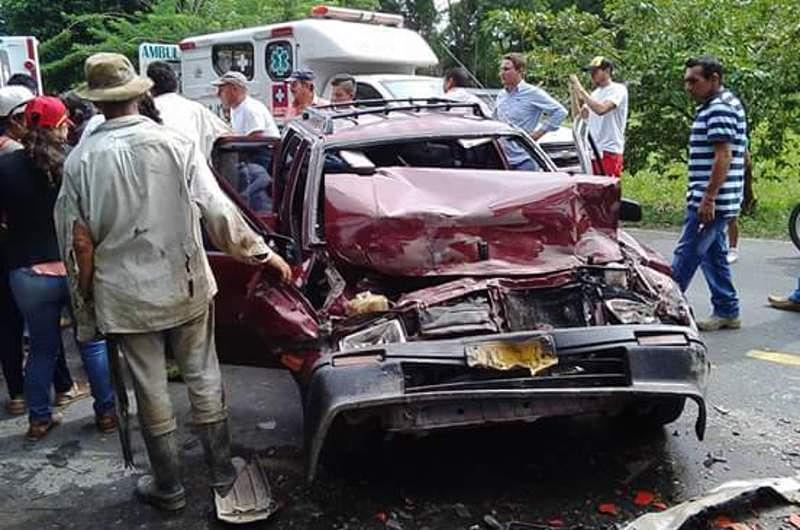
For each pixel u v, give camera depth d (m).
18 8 24.41
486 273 4.07
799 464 4.09
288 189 5.13
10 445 4.82
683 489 3.88
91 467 4.49
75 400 5.44
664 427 4.52
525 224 4.23
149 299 3.67
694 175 5.77
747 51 11.02
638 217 5.13
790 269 7.93
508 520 3.67
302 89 8.12
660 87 11.43
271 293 4.05
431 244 4.12
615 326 3.76
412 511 3.79
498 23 12.99
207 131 6.07
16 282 4.65
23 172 4.52
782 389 5.02
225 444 3.99
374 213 4.14
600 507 3.74
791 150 11.87
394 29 13.07
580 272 4.11
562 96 12.34
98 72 3.63
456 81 9.23
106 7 24.11
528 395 3.57
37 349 4.79
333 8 13.02
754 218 10.49
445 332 3.77
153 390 3.84
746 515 3.56
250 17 20.16
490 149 5.39
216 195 3.75
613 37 12.24
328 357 3.61
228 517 3.79
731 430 4.48
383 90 10.77
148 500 4.04
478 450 4.34
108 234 3.64
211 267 4.53
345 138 4.97
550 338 3.67
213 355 3.99
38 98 4.52
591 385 3.69
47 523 3.92
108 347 3.84
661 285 4.21
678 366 3.68
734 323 6.16
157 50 15.17
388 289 4.17
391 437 4.44
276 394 5.35
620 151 8.68
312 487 4.05
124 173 3.59
